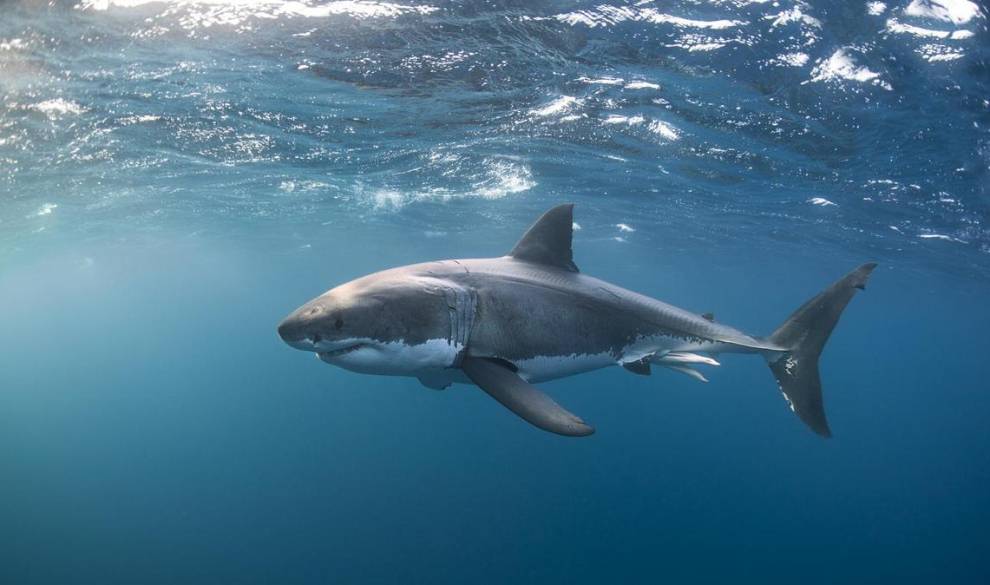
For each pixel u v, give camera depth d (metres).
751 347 6.20
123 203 17.78
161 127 11.40
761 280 38.94
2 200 16.22
